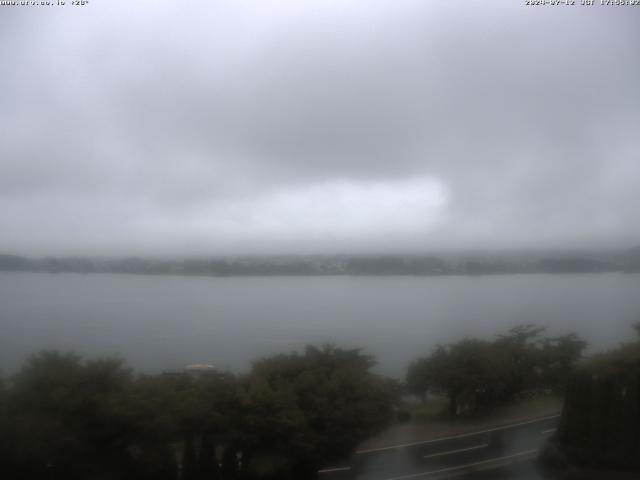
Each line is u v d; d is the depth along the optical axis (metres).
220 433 15.45
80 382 15.10
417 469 16.08
